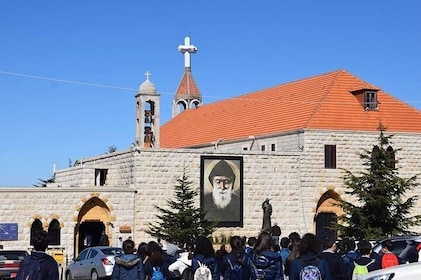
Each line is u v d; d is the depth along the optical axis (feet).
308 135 165.78
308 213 164.76
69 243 147.64
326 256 49.11
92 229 154.71
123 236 151.64
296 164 165.27
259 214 162.30
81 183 169.37
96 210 151.43
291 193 164.55
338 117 170.30
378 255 56.85
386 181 147.54
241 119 197.36
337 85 178.29
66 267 121.90
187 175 157.38
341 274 48.93
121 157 161.38
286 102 186.39
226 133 196.44
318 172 165.99
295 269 43.19
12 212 143.33
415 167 172.96
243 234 160.15
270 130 178.60
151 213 154.40
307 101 178.91
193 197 156.35
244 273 48.24
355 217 148.15
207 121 216.33
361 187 149.48
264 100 197.98
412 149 173.27
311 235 43.86
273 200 163.32
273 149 174.91
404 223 148.97
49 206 146.51
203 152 158.92
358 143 168.76
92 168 165.48
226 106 217.36
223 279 56.80
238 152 161.48
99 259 107.24
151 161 155.43
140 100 167.22
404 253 69.46
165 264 55.67
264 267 45.29
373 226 147.02
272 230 70.79
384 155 149.59
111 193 151.74
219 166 159.84
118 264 49.98
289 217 163.94
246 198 161.68
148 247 54.70
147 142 167.53
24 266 39.55
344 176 157.69
